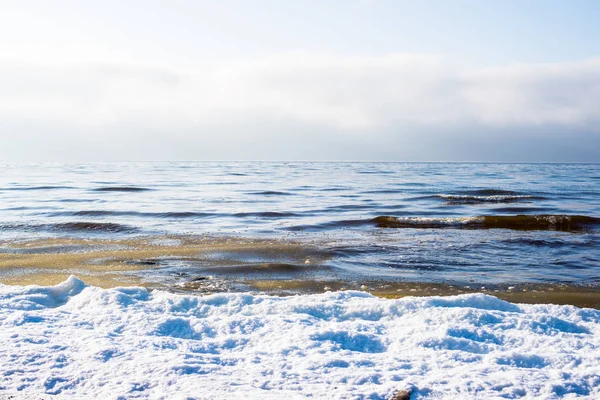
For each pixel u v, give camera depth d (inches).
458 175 3031.5
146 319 197.9
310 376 145.9
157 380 140.0
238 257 471.8
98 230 656.4
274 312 215.3
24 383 138.3
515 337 185.8
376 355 166.4
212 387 136.3
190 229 678.5
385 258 481.1
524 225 738.2
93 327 189.9
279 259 465.4
